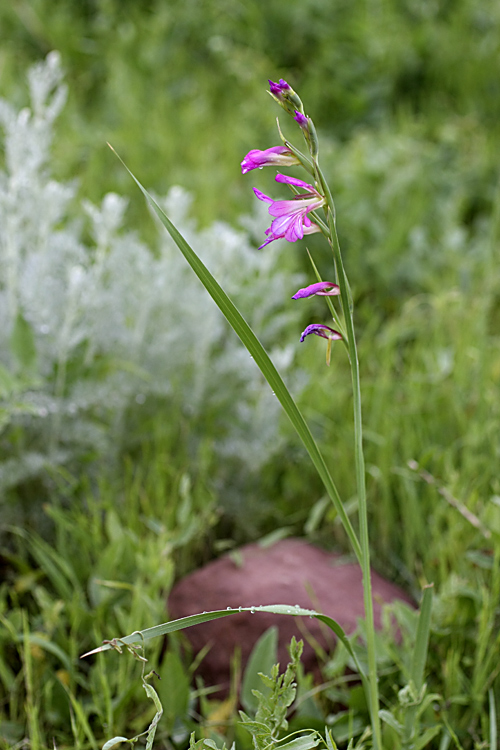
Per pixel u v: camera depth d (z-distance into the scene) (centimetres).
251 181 311
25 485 183
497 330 264
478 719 160
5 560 180
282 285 206
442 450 206
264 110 373
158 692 158
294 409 140
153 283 194
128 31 423
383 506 187
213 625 170
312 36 435
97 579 167
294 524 197
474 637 164
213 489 190
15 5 409
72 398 180
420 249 289
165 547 172
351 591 175
